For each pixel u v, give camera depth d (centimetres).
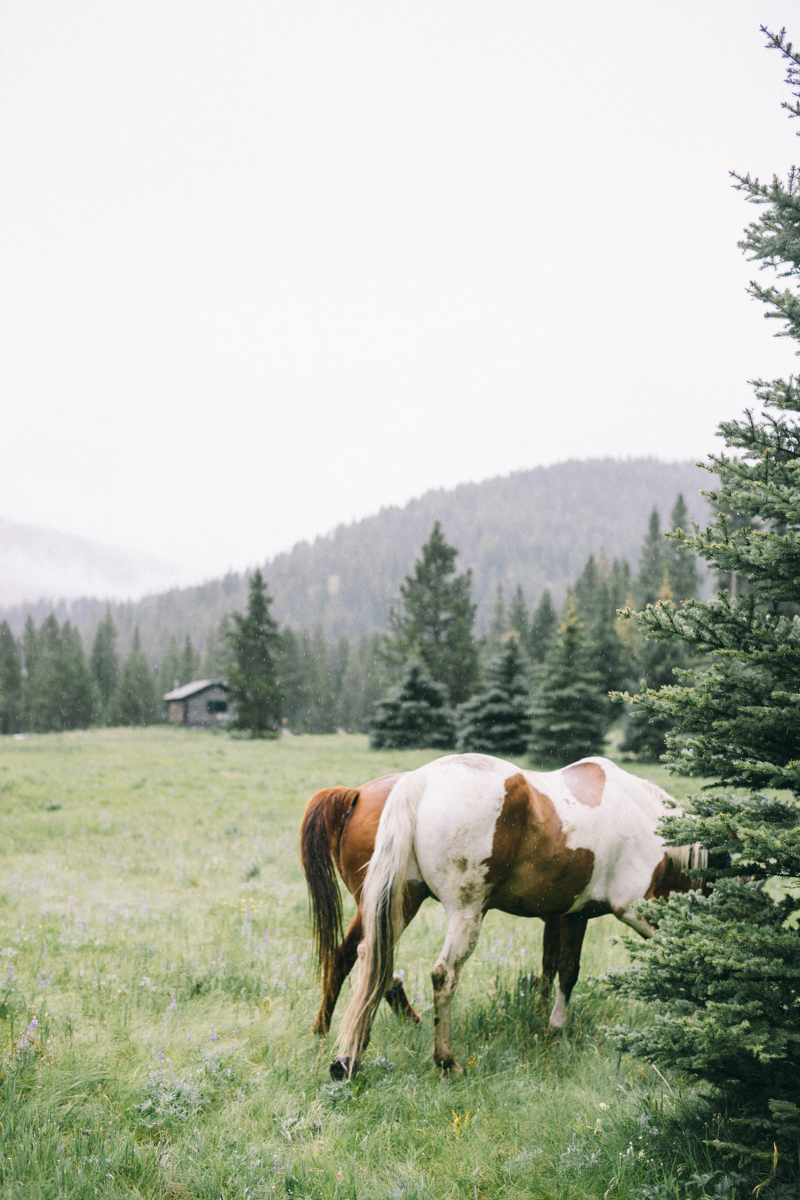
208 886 877
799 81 338
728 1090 348
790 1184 297
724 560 356
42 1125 333
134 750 3488
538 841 464
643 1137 341
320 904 464
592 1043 477
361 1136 349
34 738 4406
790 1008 313
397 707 4003
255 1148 326
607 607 7806
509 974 588
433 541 5522
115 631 12462
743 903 340
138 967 571
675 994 340
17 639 12738
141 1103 362
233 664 5559
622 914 507
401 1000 496
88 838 1157
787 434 363
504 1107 383
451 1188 314
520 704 3497
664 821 357
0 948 588
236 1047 433
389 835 432
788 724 340
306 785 2019
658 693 365
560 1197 308
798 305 343
